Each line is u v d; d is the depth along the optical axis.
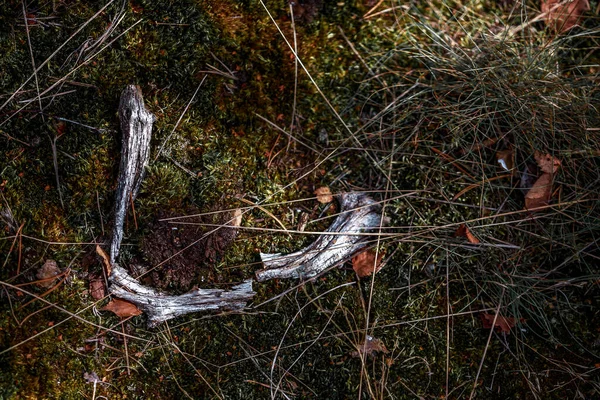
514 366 2.21
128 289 2.07
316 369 2.14
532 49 2.44
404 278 2.24
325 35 2.39
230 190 2.21
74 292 2.07
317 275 2.20
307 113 2.33
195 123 2.23
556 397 2.18
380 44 2.43
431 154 2.34
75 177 2.12
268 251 2.21
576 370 2.21
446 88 2.35
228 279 2.16
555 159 2.32
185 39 2.23
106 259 2.07
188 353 2.10
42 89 2.14
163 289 2.10
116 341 2.08
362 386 2.13
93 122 2.14
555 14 2.53
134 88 2.08
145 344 2.09
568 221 2.29
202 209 2.18
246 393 2.10
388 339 2.18
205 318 2.13
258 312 2.15
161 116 2.20
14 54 2.14
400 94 2.39
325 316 2.18
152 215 2.13
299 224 2.24
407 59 2.44
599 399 2.18
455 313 2.22
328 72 2.37
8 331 1.97
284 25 2.36
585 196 2.30
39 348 1.99
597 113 2.32
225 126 2.26
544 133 2.33
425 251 2.26
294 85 2.32
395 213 2.28
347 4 2.43
